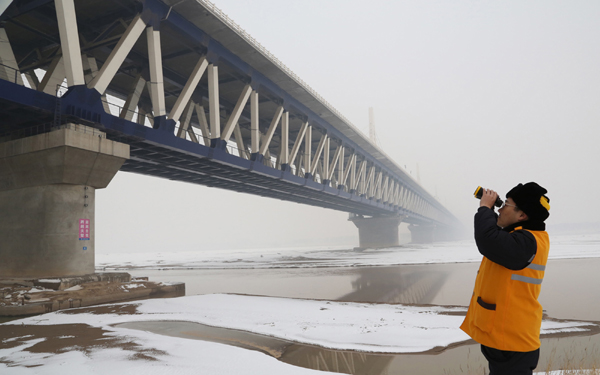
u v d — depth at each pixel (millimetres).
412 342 9328
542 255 2289
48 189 19062
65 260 18969
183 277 34188
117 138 21859
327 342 9461
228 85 33969
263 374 6422
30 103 16750
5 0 18234
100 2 21625
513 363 2314
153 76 22297
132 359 7590
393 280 26234
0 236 20312
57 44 25281
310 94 36750
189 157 27750
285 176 36688
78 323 12586
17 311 15516
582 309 14195
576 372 6164
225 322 12125
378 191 70125
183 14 23844
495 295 2375
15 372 7008
